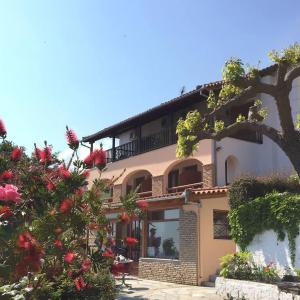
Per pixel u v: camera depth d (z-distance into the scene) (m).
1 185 5.09
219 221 17.55
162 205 18.08
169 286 16.02
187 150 11.27
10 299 4.39
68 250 4.86
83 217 4.90
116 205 5.61
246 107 21.33
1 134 5.59
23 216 5.01
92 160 5.48
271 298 11.41
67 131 5.60
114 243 5.32
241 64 10.41
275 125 20.44
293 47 10.34
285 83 10.19
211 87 19.70
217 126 11.47
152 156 23.55
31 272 4.52
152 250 18.75
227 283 13.02
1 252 4.53
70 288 7.43
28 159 5.63
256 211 13.54
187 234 17.03
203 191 16.42
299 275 11.83
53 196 5.09
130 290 14.67
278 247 12.88
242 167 20.55
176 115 24.55
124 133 28.80
